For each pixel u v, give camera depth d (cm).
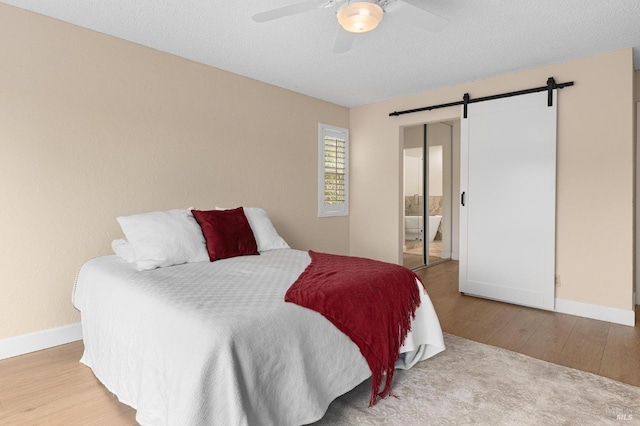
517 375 215
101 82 276
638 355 243
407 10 187
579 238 325
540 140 340
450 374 216
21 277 244
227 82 359
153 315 160
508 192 361
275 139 407
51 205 255
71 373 217
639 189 356
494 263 373
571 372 218
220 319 141
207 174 345
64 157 259
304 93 435
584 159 321
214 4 235
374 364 184
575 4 233
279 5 235
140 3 234
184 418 122
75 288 251
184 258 250
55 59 254
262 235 317
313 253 286
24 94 242
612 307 310
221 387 127
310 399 154
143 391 154
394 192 463
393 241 468
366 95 443
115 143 284
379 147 477
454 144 599
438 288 425
